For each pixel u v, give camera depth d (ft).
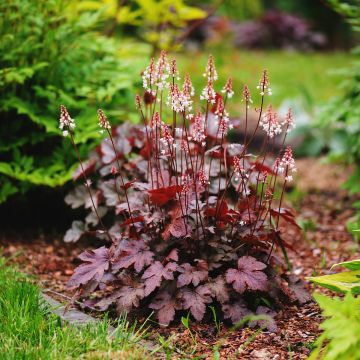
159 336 11.77
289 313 12.99
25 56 18.01
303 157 30.32
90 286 12.95
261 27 71.92
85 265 12.67
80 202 16.38
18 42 18.16
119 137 16.88
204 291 12.05
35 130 18.61
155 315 12.52
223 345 11.56
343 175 26.91
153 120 12.71
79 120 18.19
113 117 19.16
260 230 13.08
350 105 21.27
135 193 14.66
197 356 11.19
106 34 22.56
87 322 12.24
